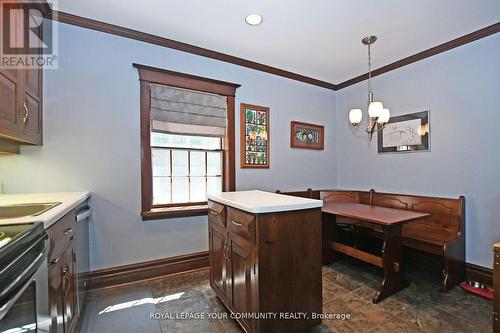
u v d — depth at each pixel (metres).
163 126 2.65
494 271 1.55
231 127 3.04
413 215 2.30
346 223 3.21
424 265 2.83
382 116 2.33
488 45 2.39
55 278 1.25
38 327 1.07
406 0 1.96
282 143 3.50
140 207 2.51
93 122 2.31
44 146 2.12
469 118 2.54
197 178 2.91
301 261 1.61
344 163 3.98
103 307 2.03
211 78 2.91
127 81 2.46
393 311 1.97
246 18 2.21
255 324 1.48
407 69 3.08
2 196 1.87
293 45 2.72
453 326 1.78
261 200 1.75
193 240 2.78
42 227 1.09
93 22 2.26
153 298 2.17
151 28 2.39
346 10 2.09
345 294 2.25
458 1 1.97
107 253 2.37
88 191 2.24
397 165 3.22
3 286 0.79
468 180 2.54
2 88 1.40
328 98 4.00
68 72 2.21
